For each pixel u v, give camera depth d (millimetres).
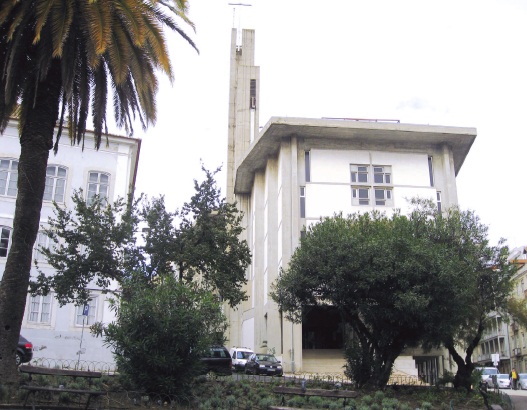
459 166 44125
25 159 13461
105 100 15141
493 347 71562
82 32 13258
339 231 20531
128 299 15508
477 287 21203
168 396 12969
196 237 19703
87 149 27141
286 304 21234
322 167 39344
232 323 48344
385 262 18734
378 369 19750
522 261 58500
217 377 17766
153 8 14812
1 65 13664
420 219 22922
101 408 11672
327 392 13352
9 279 12727
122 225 19281
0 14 12227
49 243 25297
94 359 24500
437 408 17234
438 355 36906
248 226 51406
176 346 13148
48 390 10812
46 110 13867
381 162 40031
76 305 19297
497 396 19906
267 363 28719
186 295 13953
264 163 45219
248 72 58281
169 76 14047
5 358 12281
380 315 19156
